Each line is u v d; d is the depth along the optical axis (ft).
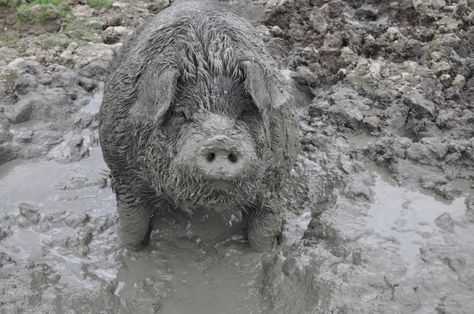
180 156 4.86
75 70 8.69
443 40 9.05
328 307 5.62
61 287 5.79
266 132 5.28
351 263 6.06
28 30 9.41
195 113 4.93
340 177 7.10
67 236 6.29
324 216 6.56
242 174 4.80
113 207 6.70
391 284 5.82
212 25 5.44
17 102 7.97
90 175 7.14
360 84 8.40
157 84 5.01
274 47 9.13
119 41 9.36
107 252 6.17
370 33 9.33
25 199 6.77
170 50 5.27
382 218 6.60
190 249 6.23
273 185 5.86
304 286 5.83
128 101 5.49
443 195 6.91
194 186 4.90
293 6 9.86
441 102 8.12
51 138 7.60
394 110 7.93
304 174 7.14
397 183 7.10
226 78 5.06
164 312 5.64
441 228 6.47
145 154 5.31
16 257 6.07
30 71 8.40
